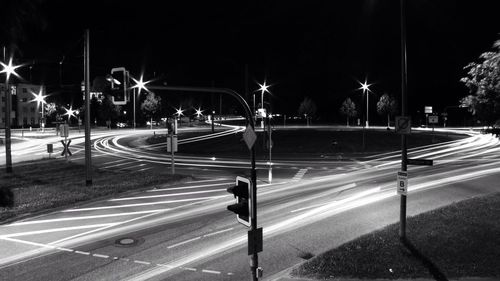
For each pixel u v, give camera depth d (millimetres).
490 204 16328
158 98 105688
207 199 21141
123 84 12070
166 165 36719
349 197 20703
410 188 22781
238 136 60906
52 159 39812
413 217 14938
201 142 56312
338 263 10766
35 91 115500
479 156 39031
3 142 58406
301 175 29594
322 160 39594
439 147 48719
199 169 33656
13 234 15133
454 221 13992
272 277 10664
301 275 10297
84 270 11484
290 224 15742
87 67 23812
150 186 24703
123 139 64250
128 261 12133
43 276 11094
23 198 20562
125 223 16531
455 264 10336
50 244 13906
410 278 9766
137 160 40781
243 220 9156
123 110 111938
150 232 15164
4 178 27375
